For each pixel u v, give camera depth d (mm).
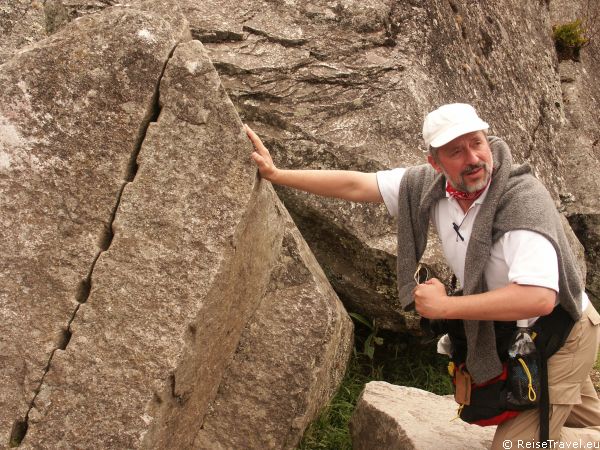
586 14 6590
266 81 3766
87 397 2318
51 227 2398
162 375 2330
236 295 2699
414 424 2812
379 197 2539
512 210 2184
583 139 5523
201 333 2461
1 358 2338
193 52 2457
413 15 4145
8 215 2396
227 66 3764
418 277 2455
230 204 2438
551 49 5848
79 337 2348
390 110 3770
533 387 2305
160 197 2420
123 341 2350
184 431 2656
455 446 2672
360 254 3613
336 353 3275
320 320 3021
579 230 5219
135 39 2430
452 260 2379
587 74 6164
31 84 2418
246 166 2461
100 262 2381
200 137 2445
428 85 3992
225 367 2898
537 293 2105
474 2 4863
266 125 3719
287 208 3660
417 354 3818
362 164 3641
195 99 2441
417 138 3785
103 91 2424
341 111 3750
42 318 2359
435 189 2361
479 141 2209
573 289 2271
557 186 4930
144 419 2305
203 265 2402
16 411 2311
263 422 2893
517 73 5059
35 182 2410
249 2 3994
